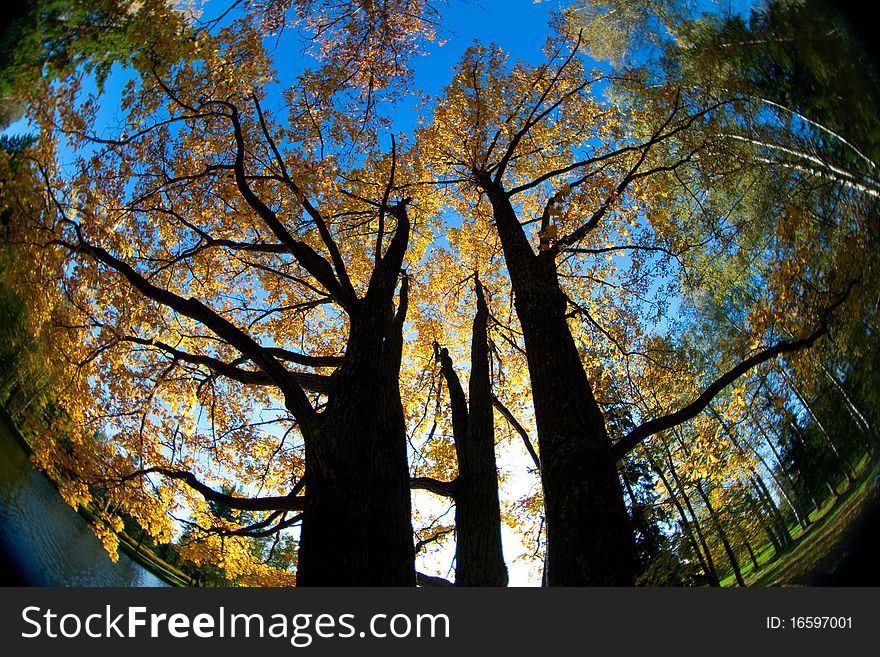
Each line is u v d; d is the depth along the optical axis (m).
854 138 6.62
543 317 5.96
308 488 4.11
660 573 5.54
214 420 8.20
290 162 8.11
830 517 6.79
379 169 9.14
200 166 7.89
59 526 6.96
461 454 6.27
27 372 6.47
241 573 7.01
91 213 6.87
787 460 8.34
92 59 6.35
